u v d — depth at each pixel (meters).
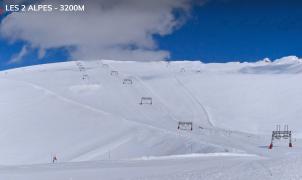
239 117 123.06
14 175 26.05
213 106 134.25
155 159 37.94
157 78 169.12
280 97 138.88
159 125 93.62
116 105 121.44
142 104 126.62
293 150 60.53
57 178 24.12
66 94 134.38
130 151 70.50
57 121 100.06
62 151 80.50
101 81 157.75
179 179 15.65
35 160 77.88
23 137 91.06
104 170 27.53
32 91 130.62
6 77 170.88
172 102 135.25
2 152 82.75
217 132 91.94
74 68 193.62
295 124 114.88
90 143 82.06
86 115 102.31
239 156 40.66
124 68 197.25
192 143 67.25
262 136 92.12
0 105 117.88
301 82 152.38
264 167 16.25
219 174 15.64
